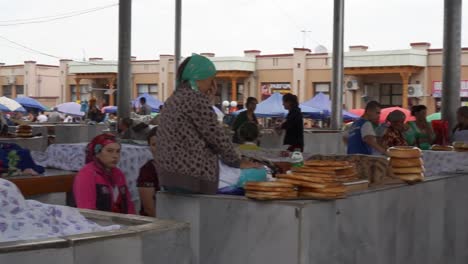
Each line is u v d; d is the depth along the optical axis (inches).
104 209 161.5
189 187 157.6
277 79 1476.4
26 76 1861.5
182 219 161.2
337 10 675.4
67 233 97.5
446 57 430.6
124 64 550.9
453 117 427.5
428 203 206.4
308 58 1428.4
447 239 221.3
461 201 231.9
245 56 1520.7
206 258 158.1
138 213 211.5
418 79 1317.7
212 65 160.2
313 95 1428.4
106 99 1742.1
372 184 183.8
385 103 1369.3
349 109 1384.1
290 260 144.6
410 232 194.4
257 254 150.1
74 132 663.1
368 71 1352.1
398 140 276.4
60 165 245.4
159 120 162.6
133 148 258.7
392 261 183.2
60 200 213.3
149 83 1637.6
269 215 148.0
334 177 160.2
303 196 153.3
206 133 156.5
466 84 1241.4
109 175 165.6
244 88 1514.5
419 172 197.0
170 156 158.2
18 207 99.4
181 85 160.2
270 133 558.9
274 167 188.7
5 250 83.2
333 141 641.0
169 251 101.0
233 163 161.8
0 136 394.3
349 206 160.2
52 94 1897.1
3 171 208.7
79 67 1755.7
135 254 95.1
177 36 862.5
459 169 247.1
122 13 547.5
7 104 1184.8
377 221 174.6
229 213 154.3
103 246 91.5
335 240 154.7
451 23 427.2
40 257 85.7
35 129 602.9
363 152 269.3
